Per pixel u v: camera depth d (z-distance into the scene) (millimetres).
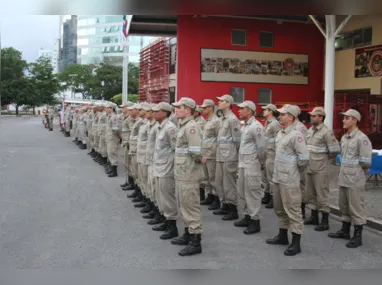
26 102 58531
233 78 18234
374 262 5488
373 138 14703
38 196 9070
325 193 7066
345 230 6504
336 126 14617
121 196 9219
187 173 5719
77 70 62500
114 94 58719
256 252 5824
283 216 6082
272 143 8398
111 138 11539
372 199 8922
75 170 12688
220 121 7785
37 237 6316
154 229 6785
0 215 7508
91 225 7004
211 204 8453
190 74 17734
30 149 18141
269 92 18828
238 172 6996
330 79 14258
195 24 17703
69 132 24953
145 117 8547
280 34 18828
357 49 18156
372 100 14867
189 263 5367
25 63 59438
